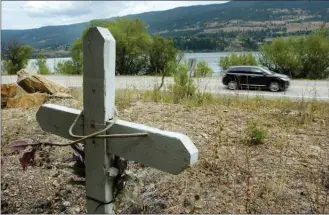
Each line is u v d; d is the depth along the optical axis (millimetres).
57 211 2807
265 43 25922
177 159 1467
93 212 1797
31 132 4605
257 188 2918
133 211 2639
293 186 2984
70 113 1885
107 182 1718
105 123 1659
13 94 6727
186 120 5461
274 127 5148
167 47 29000
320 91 14555
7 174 3363
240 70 15992
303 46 24484
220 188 2945
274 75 15383
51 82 7750
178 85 8102
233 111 6414
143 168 3334
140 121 5344
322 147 4094
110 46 1608
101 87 1625
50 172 3414
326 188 2959
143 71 30172
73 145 1789
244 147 4039
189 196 2826
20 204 2910
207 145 4090
